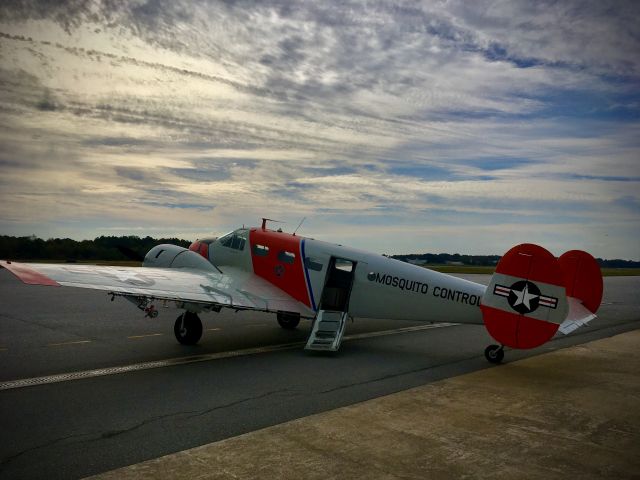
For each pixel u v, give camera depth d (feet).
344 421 20.43
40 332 40.50
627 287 120.57
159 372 28.60
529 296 29.32
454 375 29.30
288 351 36.06
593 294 35.45
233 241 44.14
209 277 39.32
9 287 81.61
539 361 33.76
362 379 27.91
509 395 24.86
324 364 31.78
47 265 32.42
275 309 36.78
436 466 16.08
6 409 21.40
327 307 41.29
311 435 18.72
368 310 38.63
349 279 39.06
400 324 52.44
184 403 22.65
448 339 42.86
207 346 37.09
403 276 37.32
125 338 38.96
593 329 49.83
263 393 24.57
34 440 17.93
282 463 16.12
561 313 28.30
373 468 15.84
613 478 15.47
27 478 14.94
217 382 26.61
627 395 25.03
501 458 16.85
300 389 25.45
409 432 19.22
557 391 25.72
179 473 15.30
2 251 155.84
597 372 30.42
